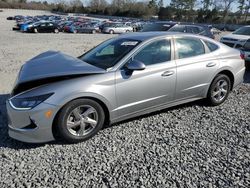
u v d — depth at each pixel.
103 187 3.28
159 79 4.78
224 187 3.30
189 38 5.34
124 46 4.81
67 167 3.65
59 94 3.96
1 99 6.20
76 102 4.08
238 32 12.83
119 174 3.52
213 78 5.59
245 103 6.13
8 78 8.14
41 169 3.60
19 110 3.93
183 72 5.08
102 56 4.85
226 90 5.94
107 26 37.62
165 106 5.08
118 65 4.47
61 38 25.27
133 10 88.62
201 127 4.85
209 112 5.52
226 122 5.08
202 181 3.40
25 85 4.08
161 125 4.89
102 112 4.37
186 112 5.49
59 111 4.00
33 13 97.06
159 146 4.18
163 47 4.96
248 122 5.10
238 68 6.02
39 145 4.17
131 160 3.82
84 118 4.22
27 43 19.17
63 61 4.63
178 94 5.14
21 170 3.58
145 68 4.65
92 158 3.86
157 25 13.15
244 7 79.38
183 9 86.75
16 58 11.96
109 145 4.20
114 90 4.36
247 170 3.62
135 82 4.54
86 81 4.16
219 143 4.31
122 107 4.52
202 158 3.88
